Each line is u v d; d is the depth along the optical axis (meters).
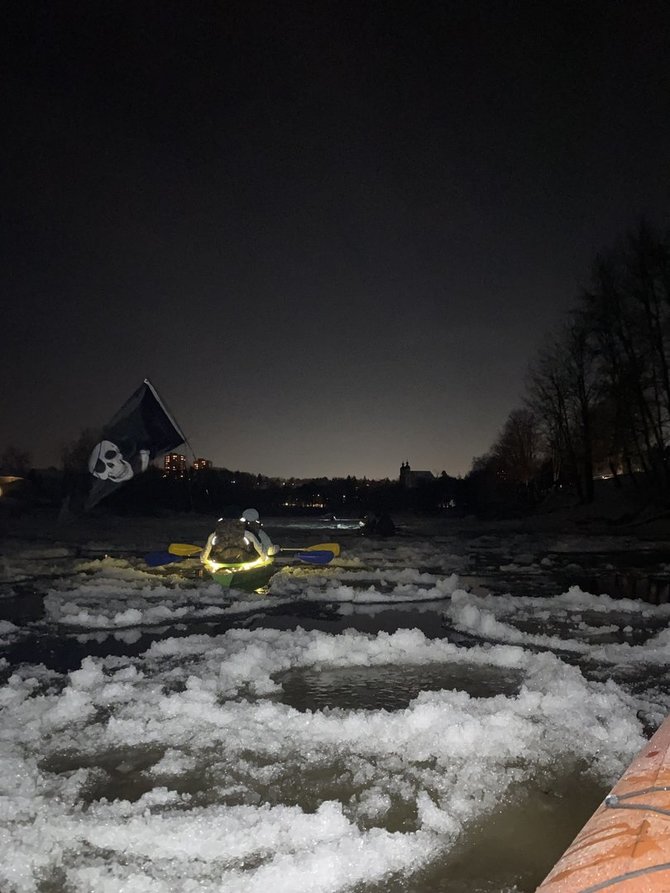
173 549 14.80
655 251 35.16
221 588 12.59
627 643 8.23
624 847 2.13
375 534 32.38
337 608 10.84
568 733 5.08
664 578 14.89
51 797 4.18
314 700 6.07
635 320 36.12
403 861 3.50
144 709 5.68
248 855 3.55
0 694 6.17
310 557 14.50
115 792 4.30
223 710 5.50
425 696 5.80
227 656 7.41
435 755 4.77
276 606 11.02
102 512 52.03
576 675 6.59
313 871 3.37
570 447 44.25
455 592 11.11
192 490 66.94
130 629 9.33
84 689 6.31
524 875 3.40
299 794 4.24
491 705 5.60
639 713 5.70
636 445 38.50
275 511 80.38
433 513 71.75
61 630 9.27
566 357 42.66
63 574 15.63
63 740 5.11
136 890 3.28
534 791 4.28
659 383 35.50
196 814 3.92
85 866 3.47
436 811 3.93
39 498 56.84
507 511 56.06
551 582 14.19
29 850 3.58
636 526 32.69
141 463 13.77
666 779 2.49
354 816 3.96
